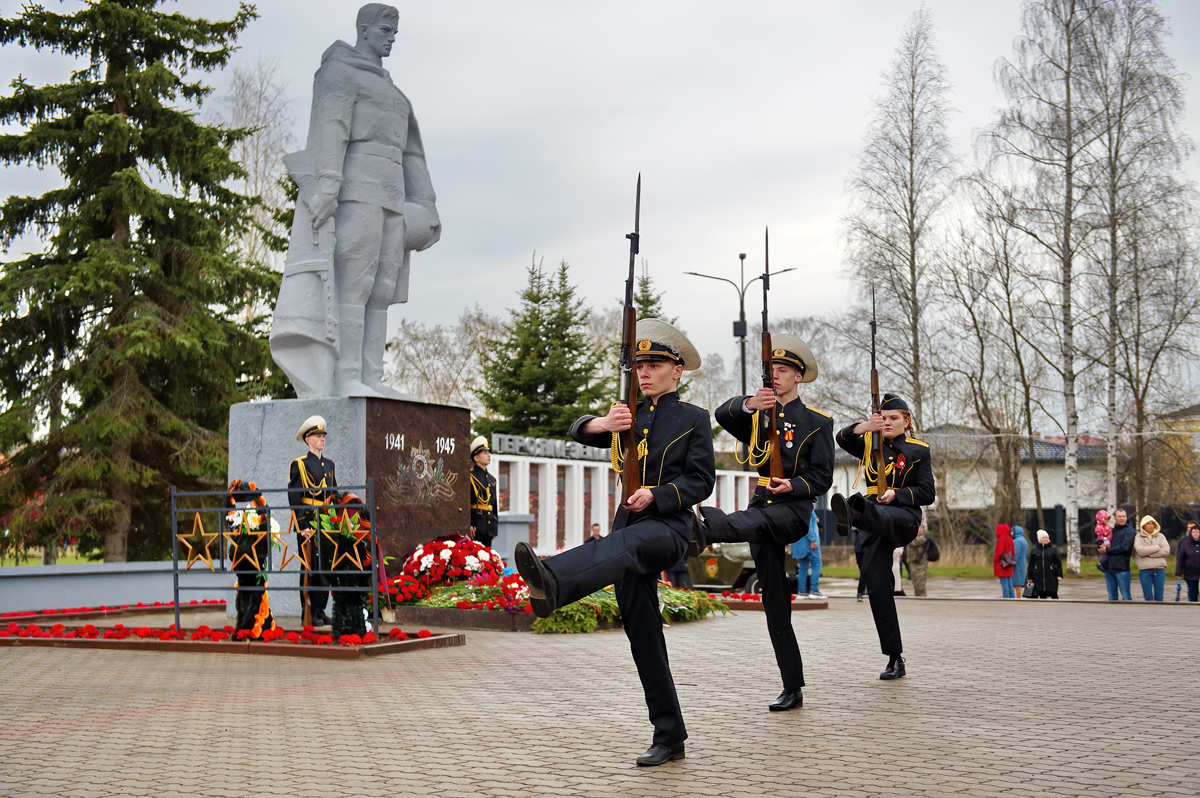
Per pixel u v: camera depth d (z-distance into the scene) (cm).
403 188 1694
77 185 2750
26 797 497
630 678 874
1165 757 554
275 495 1484
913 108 3828
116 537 2639
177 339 2552
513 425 4381
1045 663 951
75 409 2711
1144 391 3772
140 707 745
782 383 754
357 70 1633
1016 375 4200
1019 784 496
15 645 1129
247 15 2858
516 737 627
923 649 1066
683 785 503
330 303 1578
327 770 544
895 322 3803
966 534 4891
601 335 6331
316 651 1009
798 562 1930
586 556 549
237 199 2895
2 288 2581
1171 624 1356
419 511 1515
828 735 621
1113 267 3472
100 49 2775
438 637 1095
